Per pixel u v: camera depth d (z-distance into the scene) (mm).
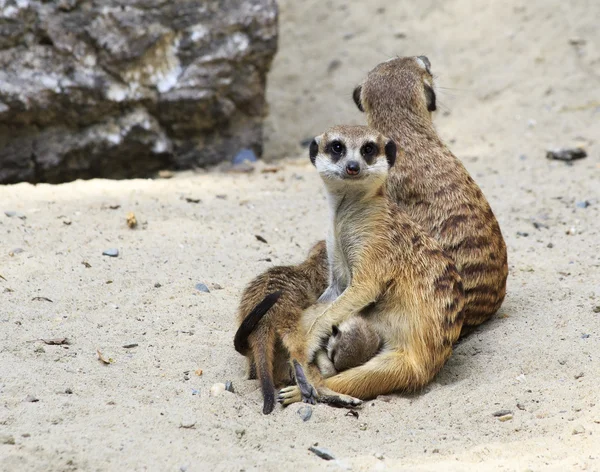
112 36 13664
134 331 8453
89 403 6902
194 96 14469
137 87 14062
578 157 14938
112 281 9516
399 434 6867
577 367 7812
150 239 10836
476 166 14945
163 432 6520
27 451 6082
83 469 5969
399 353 7699
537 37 18891
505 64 18406
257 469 6086
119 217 11516
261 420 6961
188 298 9250
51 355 7777
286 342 7621
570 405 7164
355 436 6844
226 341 8422
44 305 8828
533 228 11930
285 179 14430
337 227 8227
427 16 20031
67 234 10711
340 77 18719
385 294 7906
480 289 8828
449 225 8867
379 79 9875
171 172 14883
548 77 17922
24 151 13445
